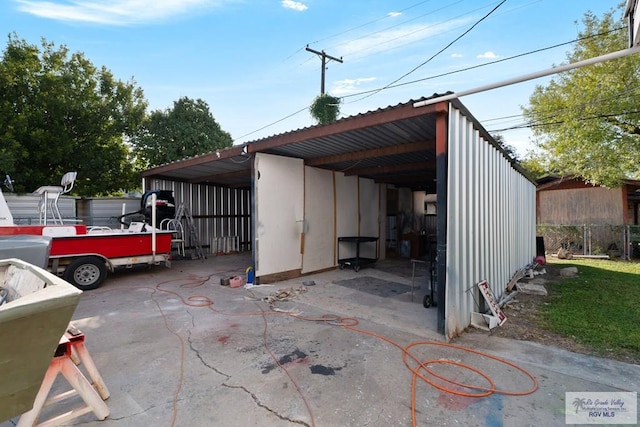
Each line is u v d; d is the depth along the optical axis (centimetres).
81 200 870
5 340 137
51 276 192
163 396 234
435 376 265
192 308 451
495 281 505
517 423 205
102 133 949
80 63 934
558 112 1134
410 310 448
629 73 996
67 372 195
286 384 251
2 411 151
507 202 601
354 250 838
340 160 631
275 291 546
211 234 1035
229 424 203
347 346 326
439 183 350
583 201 1229
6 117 724
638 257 1027
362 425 203
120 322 391
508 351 317
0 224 507
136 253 628
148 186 890
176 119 1309
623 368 281
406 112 371
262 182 600
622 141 1049
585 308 465
